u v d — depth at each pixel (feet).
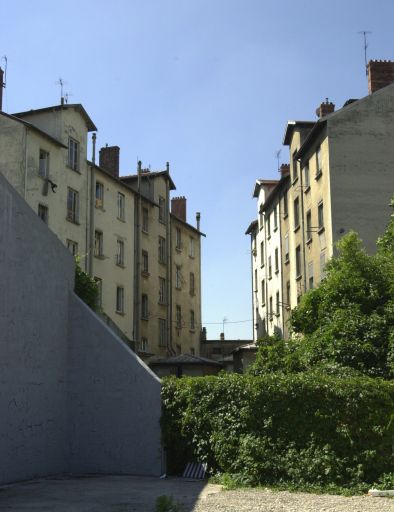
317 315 61.21
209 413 46.03
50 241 50.67
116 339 51.47
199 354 173.47
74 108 112.27
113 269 124.67
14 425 43.88
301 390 42.93
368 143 95.96
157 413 49.01
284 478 41.37
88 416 50.78
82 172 114.21
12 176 95.09
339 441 41.37
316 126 98.22
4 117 96.99
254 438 43.37
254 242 168.96
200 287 179.32
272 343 62.85
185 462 47.91
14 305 44.80
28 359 46.24
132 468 48.85
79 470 50.14
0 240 43.34
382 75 105.70
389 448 40.70
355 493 37.88
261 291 154.61
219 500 35.29
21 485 42.50
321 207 100.58
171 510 31.60
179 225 166.30
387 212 94.02
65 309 52.39
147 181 148.97
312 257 103.40
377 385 41.96
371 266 60.34
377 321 54.19
